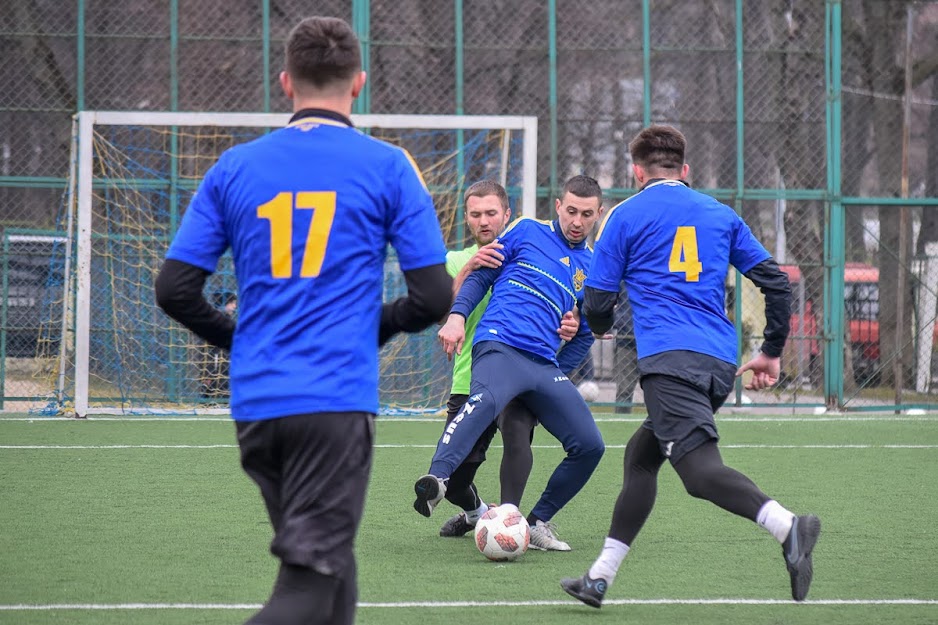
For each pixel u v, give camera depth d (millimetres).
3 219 27875
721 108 29266
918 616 9523
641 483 9414
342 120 6766
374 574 11070
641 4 29141
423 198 6656
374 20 28859
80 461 18438
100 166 28141
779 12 29234
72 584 10398
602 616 9461
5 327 27547
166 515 13945
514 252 12453
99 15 28359
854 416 27531
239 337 6562
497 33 29094
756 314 29453
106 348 27297
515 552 11625
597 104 29219
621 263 9672
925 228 29641
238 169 6609
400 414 26844
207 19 28688
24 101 28125
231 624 9031
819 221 29406
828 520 14164
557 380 12195
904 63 29812
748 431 23969
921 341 29688
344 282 6453
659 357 9250
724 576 11070
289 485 6398
